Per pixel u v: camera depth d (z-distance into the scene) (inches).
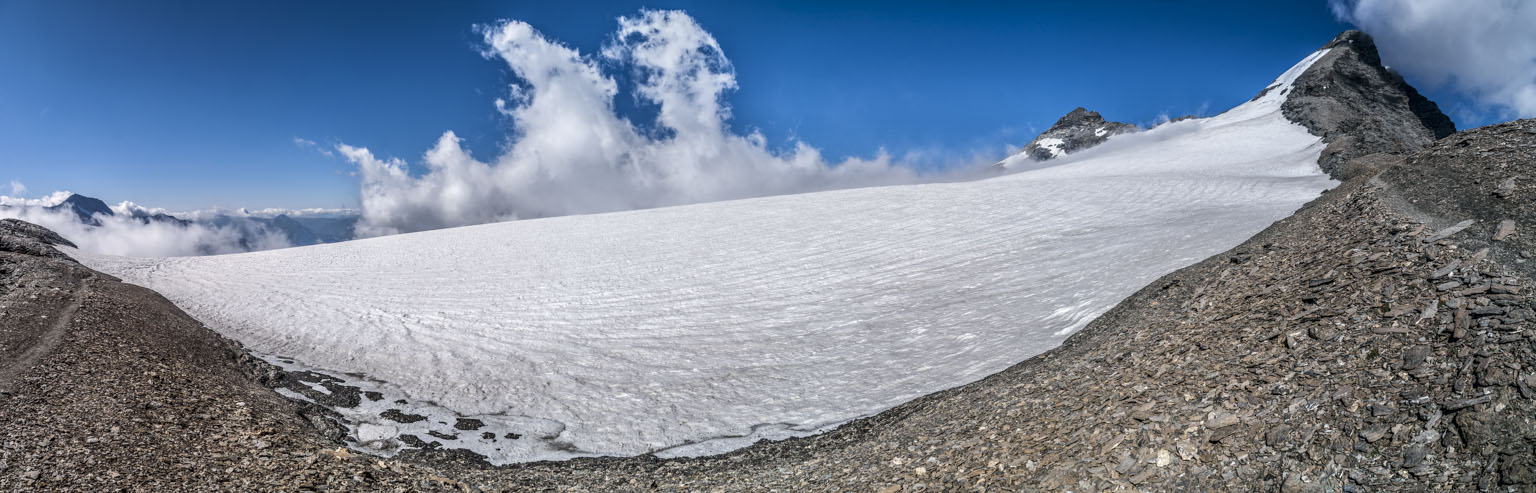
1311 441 294.5
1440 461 257.4
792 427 690.2
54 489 331.0
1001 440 417.4
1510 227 402.3
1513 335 299.4
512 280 1470.2
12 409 436.5
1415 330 339.0
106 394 495.5
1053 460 357.7
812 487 450.9
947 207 1868.8
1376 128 2249.0
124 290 989.2
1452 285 363.6
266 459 414.0
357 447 609.3
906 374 805.2
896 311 1079.0
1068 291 965.2
